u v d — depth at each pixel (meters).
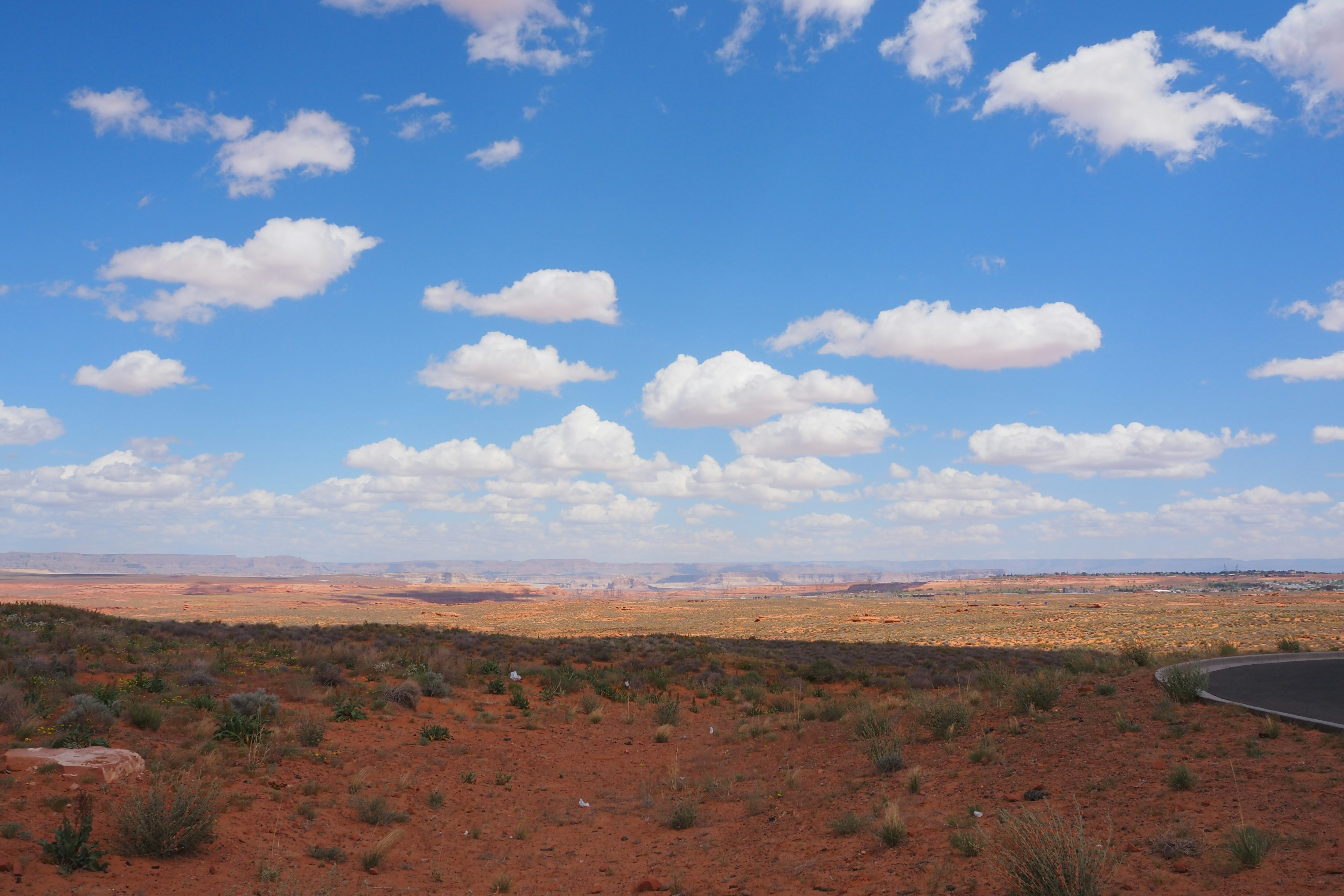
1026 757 13.57
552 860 11.60
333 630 41.88
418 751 17.48
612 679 30.11
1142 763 12.00
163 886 9.05
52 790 11.17
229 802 12.05
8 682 16.09
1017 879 7.66
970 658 40.34
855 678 32.19
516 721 21.97
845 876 9.36
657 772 17.81
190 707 17.23
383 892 9.77
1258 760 11.38
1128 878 7.85
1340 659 23.42
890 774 14.29
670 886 9.96
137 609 158.12
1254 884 7.28
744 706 25.94
